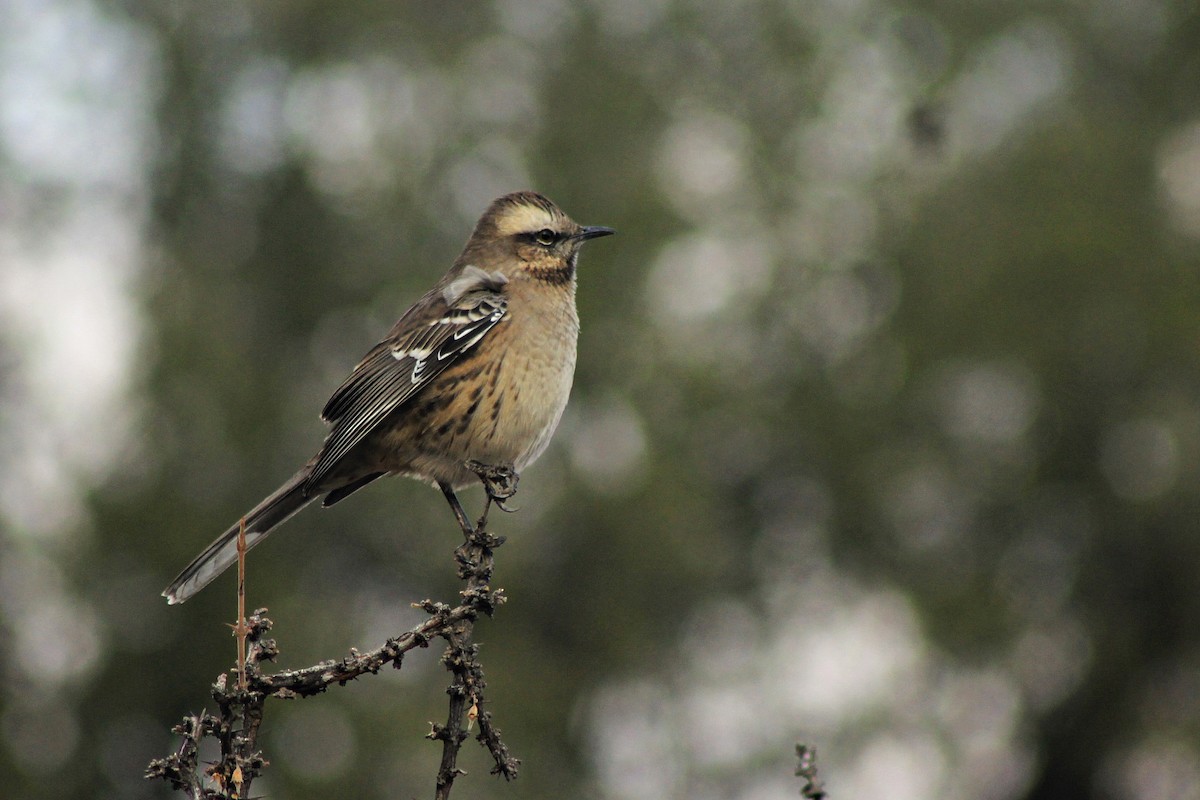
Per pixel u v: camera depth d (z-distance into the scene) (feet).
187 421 55.93
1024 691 64.49
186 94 62.95
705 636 66.49
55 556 51.70
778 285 69.82
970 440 66.39
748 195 71.92
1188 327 63.16
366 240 65.98
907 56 73.61
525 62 70.13
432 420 21.72
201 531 54.19
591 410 65.36
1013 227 64.85
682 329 67.56
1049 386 64.13
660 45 72.38
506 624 62.64
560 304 22.84
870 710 64.13
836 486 68.33
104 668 52.80
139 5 63.21
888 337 67.77
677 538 61.82
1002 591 63.77
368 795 53.67
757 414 66.95
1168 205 68.49
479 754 56.54
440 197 66.64
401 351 21.94
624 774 63.57
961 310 64.80
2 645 50.08
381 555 62.23
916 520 67.82
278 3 64.34
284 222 65.82
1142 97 76.64
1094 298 63.77
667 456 63.82
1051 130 67.46
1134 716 64.23
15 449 50.49
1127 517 62.03
